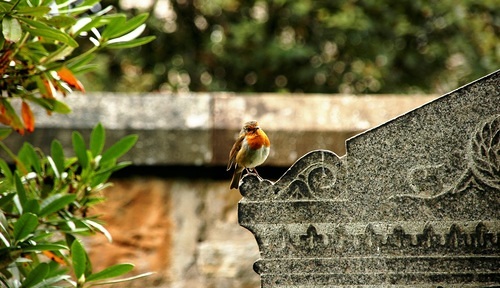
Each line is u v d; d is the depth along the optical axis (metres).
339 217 6.01
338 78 16.02
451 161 6.01
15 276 6.83
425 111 6.04
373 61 16.08
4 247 6.10
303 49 15.73
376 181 6.02
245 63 16.17
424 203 5.99
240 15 16.64
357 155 6.04
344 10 16.16
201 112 8.72
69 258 7.23
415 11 16.20
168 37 16.48
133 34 6.79
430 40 16.33
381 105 8.81
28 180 6.87
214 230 8.80
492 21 16.48
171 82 16.48
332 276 5.99
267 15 16.47
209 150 8.61
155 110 8.74
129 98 8.83
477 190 5.99
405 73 16.33
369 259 5.98
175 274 8.72
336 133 8.55
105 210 8.73
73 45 6.15
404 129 6.04
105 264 8.67
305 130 8.53
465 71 16.38
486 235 5.96
